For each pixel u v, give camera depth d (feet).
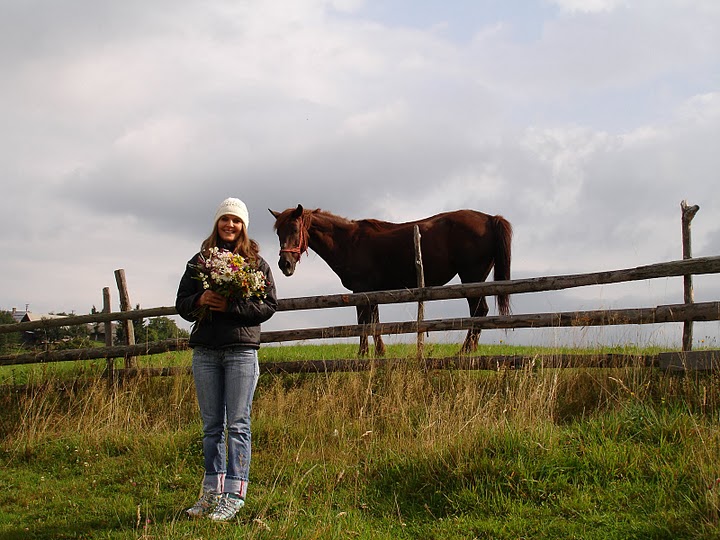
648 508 13.88
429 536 13.82
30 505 17.97
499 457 16.16
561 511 14.23
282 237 35.83
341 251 37.45
